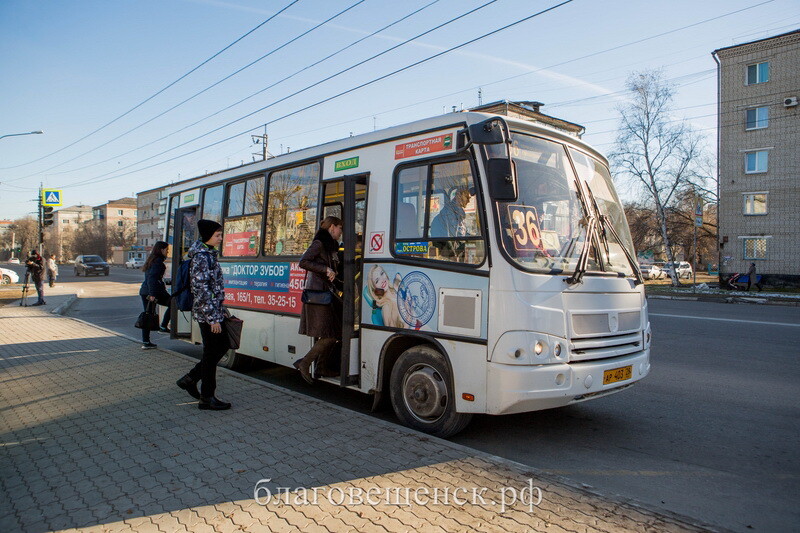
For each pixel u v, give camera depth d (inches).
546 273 176.2
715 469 173.6
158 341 458.9
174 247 371.9
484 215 178.4
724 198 1381.6
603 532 121.0
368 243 220.8
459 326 182.9
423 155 203.2
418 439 180.7
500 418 229.0
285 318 270.1
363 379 218.5
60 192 980.6
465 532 121.3
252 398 235.1
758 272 1332.4
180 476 154.5
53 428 200.4
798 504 147.9
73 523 128.4
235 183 326.6
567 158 205.2
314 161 256.8
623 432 211.0
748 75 1343.5
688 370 317.7
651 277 1841.8
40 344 399.5
